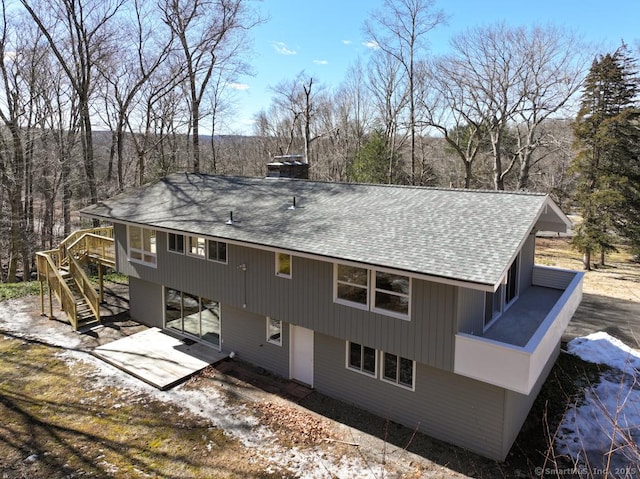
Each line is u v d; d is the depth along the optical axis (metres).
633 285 23.55
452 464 9.33
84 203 30.55
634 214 25.41
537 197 10.91
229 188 16.67
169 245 15.05
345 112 45.69
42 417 10.65
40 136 26.94
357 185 14.34
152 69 26.98
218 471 8.97
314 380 12.28
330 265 11.04
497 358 8.70
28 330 15.88
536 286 14.41
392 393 10.81
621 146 25.16
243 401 11.62
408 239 10.29
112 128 31.61
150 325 16.62
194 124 29.03
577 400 11.95
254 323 13.49
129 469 8.96
